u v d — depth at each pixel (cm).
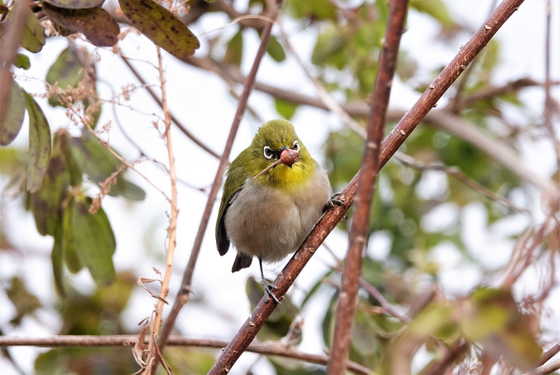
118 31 773
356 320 1069
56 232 1046
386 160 761
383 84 524
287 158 1081
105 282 1037
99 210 1029
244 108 1052
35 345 927
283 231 1135
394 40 524
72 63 964
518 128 1416
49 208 1034
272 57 1286
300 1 1377
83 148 1016
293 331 1031
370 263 1283
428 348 714
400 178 1459
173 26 759
